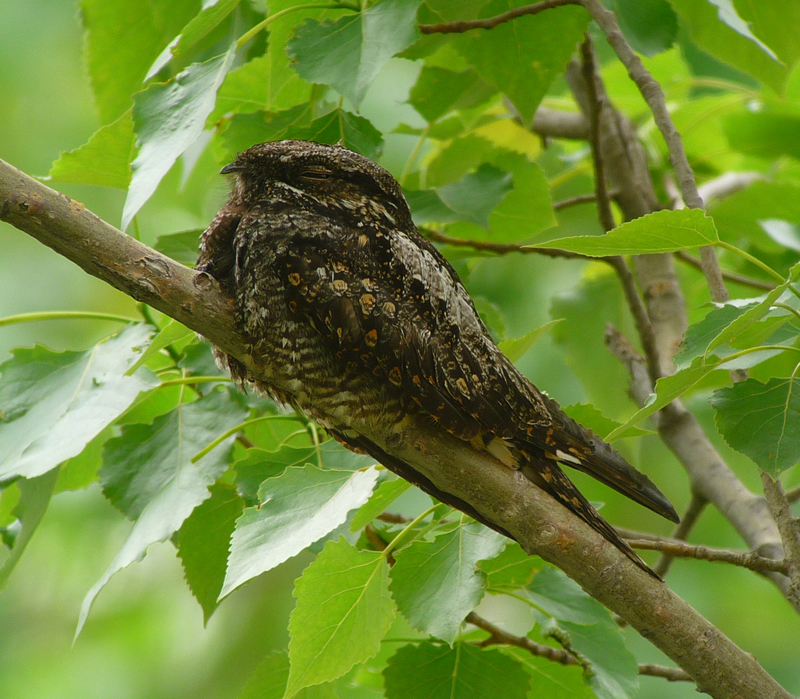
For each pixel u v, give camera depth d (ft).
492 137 24.54
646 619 23.34
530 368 27.32
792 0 23.99
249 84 23.80
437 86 24.04
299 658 23.35
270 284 23.31
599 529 23.36
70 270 29.91
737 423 23.32
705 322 23.32
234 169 23.44
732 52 24.12
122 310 29.81
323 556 23.32
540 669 23.63
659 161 24.61
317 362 23.34
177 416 23.57
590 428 23.54
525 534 23.35
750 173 24.64
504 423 23.38
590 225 24.75
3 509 23.71
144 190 23.29
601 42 27.25
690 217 23.18
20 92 29.63
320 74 23.44
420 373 23.32
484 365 23.39
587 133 24.45
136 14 24.03
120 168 23.62
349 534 23.49
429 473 23.38
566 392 26.99
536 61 23.82
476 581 23.36
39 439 23.45
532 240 24.71
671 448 24.06
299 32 23.48
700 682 23.35
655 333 24.21
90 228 23.20
